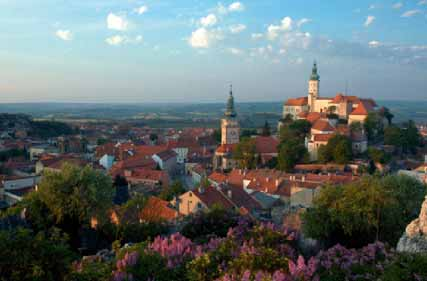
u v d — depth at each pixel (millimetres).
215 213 35750
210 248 24188
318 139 132250
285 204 78125
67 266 19125
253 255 20891
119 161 142500
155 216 53844
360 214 34094
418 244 24000
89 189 45781
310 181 87438
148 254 22312
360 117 155750
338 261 22562
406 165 119062
